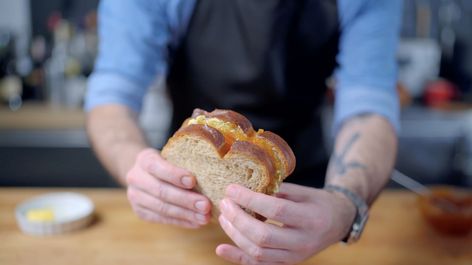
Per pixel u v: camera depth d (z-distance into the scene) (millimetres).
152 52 858
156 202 574
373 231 764
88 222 760
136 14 827
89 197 868
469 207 779
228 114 524
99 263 662
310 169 1026
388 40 834
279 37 878
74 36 1933
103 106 794
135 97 822
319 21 866
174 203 555
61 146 1660
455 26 2211
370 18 833
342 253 697
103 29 844
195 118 533
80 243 711
